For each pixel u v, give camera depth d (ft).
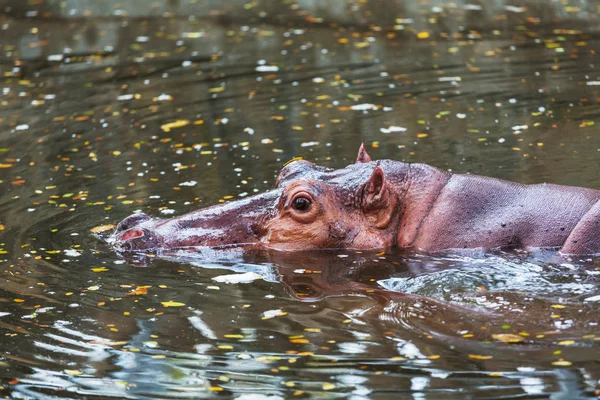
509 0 139.54
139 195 69.15
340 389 39.78
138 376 41.96
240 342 44.93
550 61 105.81
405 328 45.75
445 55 111.96
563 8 132.98
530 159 72.74
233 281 52.90
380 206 56.59
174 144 82.53
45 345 45.57
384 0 147.02
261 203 58.49
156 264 56.03
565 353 42.06
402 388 39.60
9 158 80.53
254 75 107.34
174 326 47.19
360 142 80.23
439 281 51.01
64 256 58.03
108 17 150.41
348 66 109.29
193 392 40.24
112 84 106.93
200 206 65.57
